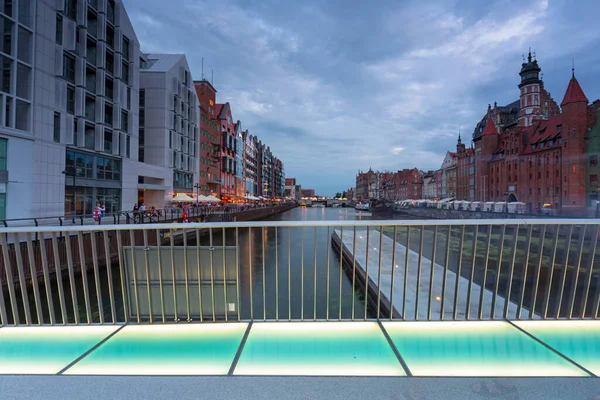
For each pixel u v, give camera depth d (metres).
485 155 75.50
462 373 2.65
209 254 3.84
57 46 24.84
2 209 20.58
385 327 3.54
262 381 2.53
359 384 2.49
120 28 33.06
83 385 2.46
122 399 2.30
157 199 43.31
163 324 3.64
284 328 3.51
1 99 20.19
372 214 100.62
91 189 29.61
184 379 2.55
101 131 30.03
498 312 8.10
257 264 21.70
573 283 3.88
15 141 21.36
